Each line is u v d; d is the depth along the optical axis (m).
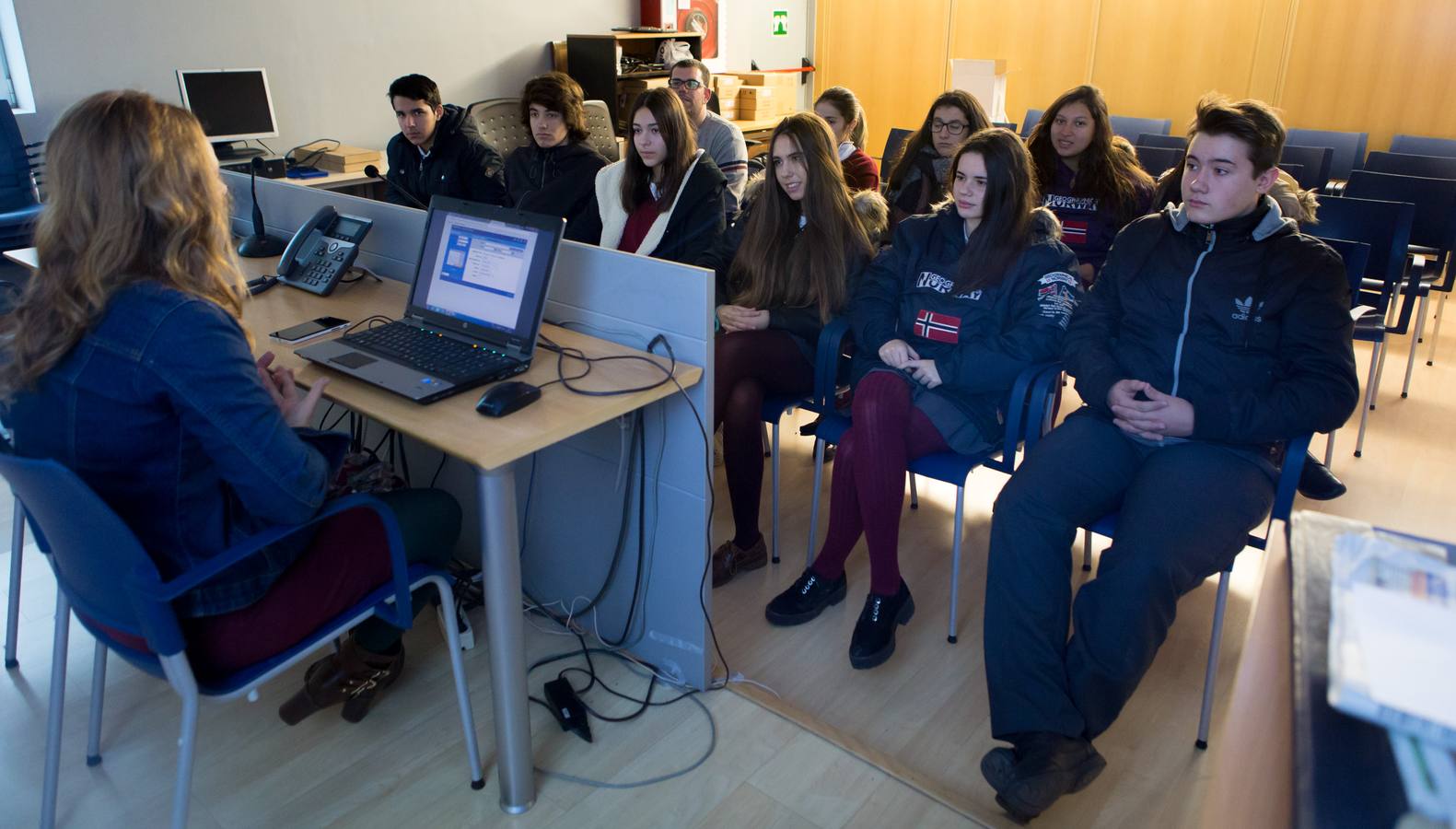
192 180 1.26
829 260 2.35
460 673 1.63
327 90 4.83
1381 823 0.32
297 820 1.62
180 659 1.26
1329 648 0.40
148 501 1.28
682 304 1.75
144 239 1.24
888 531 2.07
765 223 2.45
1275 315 1.85
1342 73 5.91
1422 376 3.85
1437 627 0.40
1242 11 6.11
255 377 1.28
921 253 2.27
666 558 1.93
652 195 2.88
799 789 1.70
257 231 2.61
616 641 2.10
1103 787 1.74
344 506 1.37
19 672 1.99
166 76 4.26
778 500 2.46
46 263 1.24
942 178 3.28
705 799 1.67
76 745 1.80
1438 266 3.79
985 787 1.75
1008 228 2.12
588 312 1.92
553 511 2.12
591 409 1.55
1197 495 1.73
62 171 1.22
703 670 1.94
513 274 1.77
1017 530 1.78
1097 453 1.87
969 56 7.07
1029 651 1.70
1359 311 2.98
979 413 2.08
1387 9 5.70
